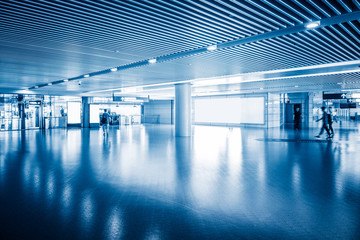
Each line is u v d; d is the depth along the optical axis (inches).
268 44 289.3
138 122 1300.4
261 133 746.8
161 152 405.7
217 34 248.2
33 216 157.4
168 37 257.9
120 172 271.4
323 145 481.7
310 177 247.9
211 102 1139.9
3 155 383.6
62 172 272.5
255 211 164.2
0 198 190.4
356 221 148.6
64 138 631.2
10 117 894.4
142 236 131.7
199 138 617.6
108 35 250.4
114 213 161.8
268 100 963.3
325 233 134.0
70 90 892.6
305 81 624.7
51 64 398.0
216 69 440.8
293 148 445.1
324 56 343.6
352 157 354.3
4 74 509.0
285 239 128.1
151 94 1083.3
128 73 487.8
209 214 159.9
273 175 256.4
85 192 204.5
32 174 264.5
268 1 181.0
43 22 214.5
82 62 381.7
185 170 279.7
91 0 176.7
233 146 474.3
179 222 148.6
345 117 1155.9
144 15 202.1
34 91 880.3
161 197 191.8
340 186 218.1
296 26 226.2
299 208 168.9
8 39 263.3
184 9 192.4
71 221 150.0
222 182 231.8
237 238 129.4
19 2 176.4
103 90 892.0
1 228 140.9
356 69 449.1
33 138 633.6
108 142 544.4
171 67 422.0
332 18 208.2
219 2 180.9
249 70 453.4
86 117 1053.8
